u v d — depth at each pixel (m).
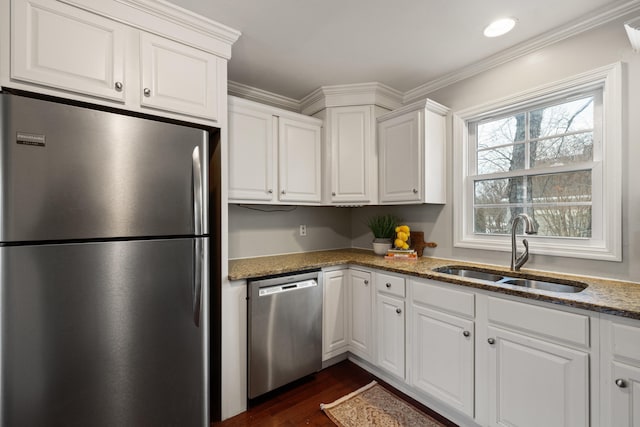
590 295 1.34
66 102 1.37
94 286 1.26
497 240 2.17
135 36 1.49
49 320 1.17
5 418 1.10
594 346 1.23
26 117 1.13
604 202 1.67
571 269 1.79
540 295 1.36
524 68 1.99
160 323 1.41
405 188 2.38
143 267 1.37
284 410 1.89
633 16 1.57
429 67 2.28
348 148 2.61
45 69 1.27
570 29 1.76
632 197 1.57
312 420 1.80
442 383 1.77
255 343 1.90
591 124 1.78
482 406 1.59
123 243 1.32
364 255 2.71
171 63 1.60
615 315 1.16
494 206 2.22
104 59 1.41
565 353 1.30
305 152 2.55
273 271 1.99
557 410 1.32
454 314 1.72
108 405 1.29
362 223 3.22
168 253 1.43
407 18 1.72
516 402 1.46
